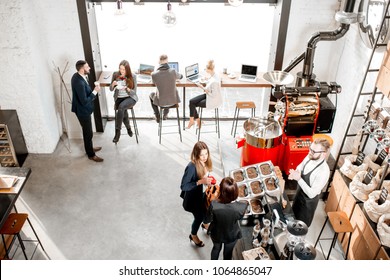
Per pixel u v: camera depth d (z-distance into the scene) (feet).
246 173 15.96
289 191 18.28
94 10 21.70
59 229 17.47
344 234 16.14
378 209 14.02
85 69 19.54
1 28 18.62
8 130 20.02
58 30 20.76
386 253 13.15
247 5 22.34
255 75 22.68
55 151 22.48
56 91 22.61
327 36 18.84
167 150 22.45
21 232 17.21
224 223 12.99
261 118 18.33
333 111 18.86
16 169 15.93
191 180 14.49
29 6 19.12
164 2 21.34
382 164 15.79
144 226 17.63
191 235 16.40
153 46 23.59
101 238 17.04
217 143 23.03
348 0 17.54
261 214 14.49
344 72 20.72
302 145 17.93
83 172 20.83
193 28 23.20
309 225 16.17
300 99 17.95
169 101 21.45
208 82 21.27
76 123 23.32
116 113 21.74
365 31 17.83
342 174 16.80
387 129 15.34
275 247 13.38
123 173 20.72
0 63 19.51
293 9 20.81
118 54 23.59
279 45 21.70
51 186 19.89
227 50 23.88
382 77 14.85
